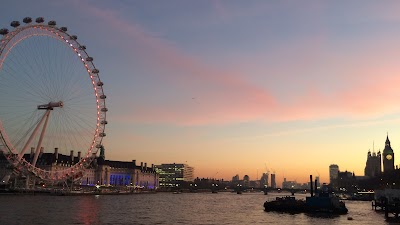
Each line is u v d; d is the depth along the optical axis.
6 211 128.75
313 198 164.00
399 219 135.75
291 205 166.88
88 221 113.88
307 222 127.12
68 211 140.00
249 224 120.50
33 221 107.50
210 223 121.56
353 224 122.31
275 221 129.75
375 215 153.88
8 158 186.12
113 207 172.38
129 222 116.00
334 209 159.38
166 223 117.38
